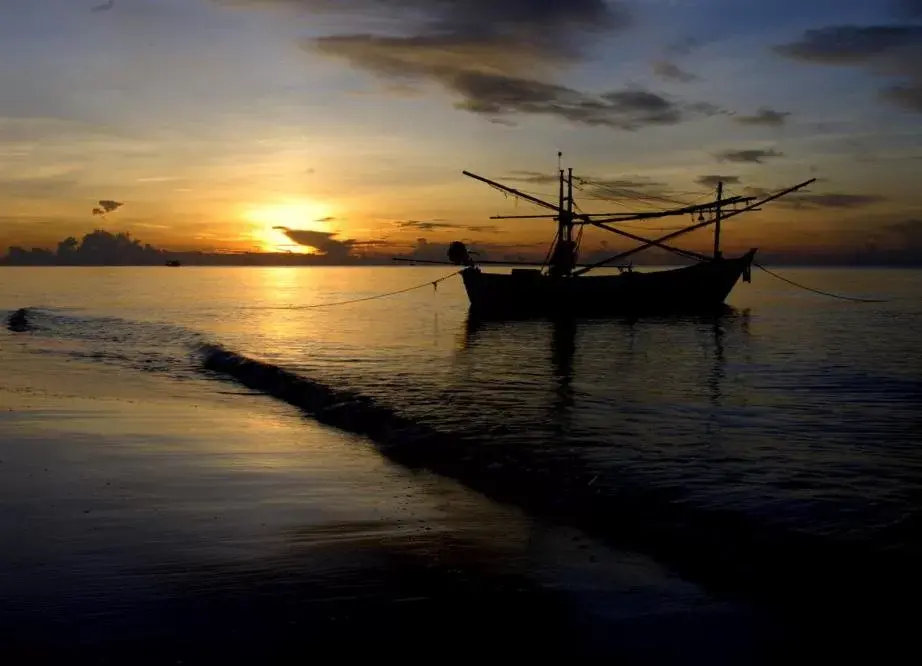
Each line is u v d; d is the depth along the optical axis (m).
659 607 7.68
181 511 10.50
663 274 59.38
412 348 37.25
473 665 6.41
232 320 56.88
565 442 15.80
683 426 17.81
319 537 9.59
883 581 8.48
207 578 8.04
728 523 10.48
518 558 9.02
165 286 138.12
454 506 11.23
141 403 20.11
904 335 45.12
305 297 99.25
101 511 10.37
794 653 6.86
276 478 12.57
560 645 6.81
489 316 59.88
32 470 12.54
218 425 17.20
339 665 6.28
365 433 17.06
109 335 42.69
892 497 11.80
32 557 8.52
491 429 17.14
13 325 48.62
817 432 17.20
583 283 57.88
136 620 6.95
